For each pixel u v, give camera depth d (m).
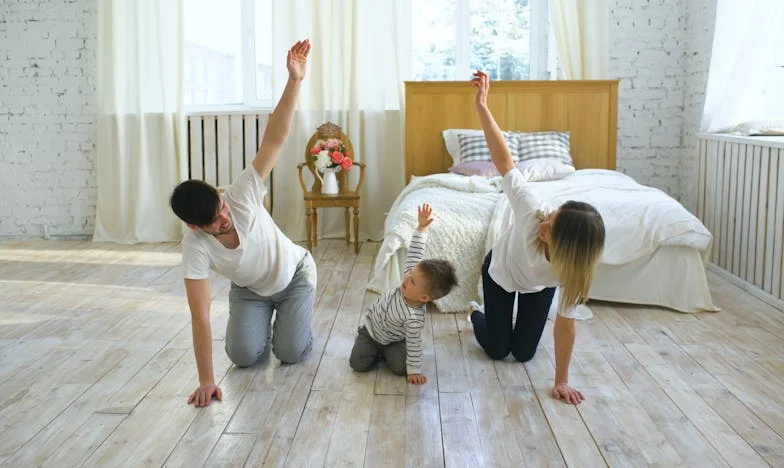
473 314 3.32
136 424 2.52
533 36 6.04
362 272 4.77
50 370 3.03
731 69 4.88
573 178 4.80
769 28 4.59
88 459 2.27
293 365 3.07
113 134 5.89
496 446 2.36
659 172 5.87
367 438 2.41
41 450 2.33
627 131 5.85
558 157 5.25
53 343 3.36
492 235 3.84
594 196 4.13
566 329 2.66
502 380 2.91
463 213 3.99
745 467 2.22
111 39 5.79
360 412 2.61
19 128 6.04
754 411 2.62
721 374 2.97
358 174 5.96
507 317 3.05
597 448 2.34
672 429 2.48
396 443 2.38
